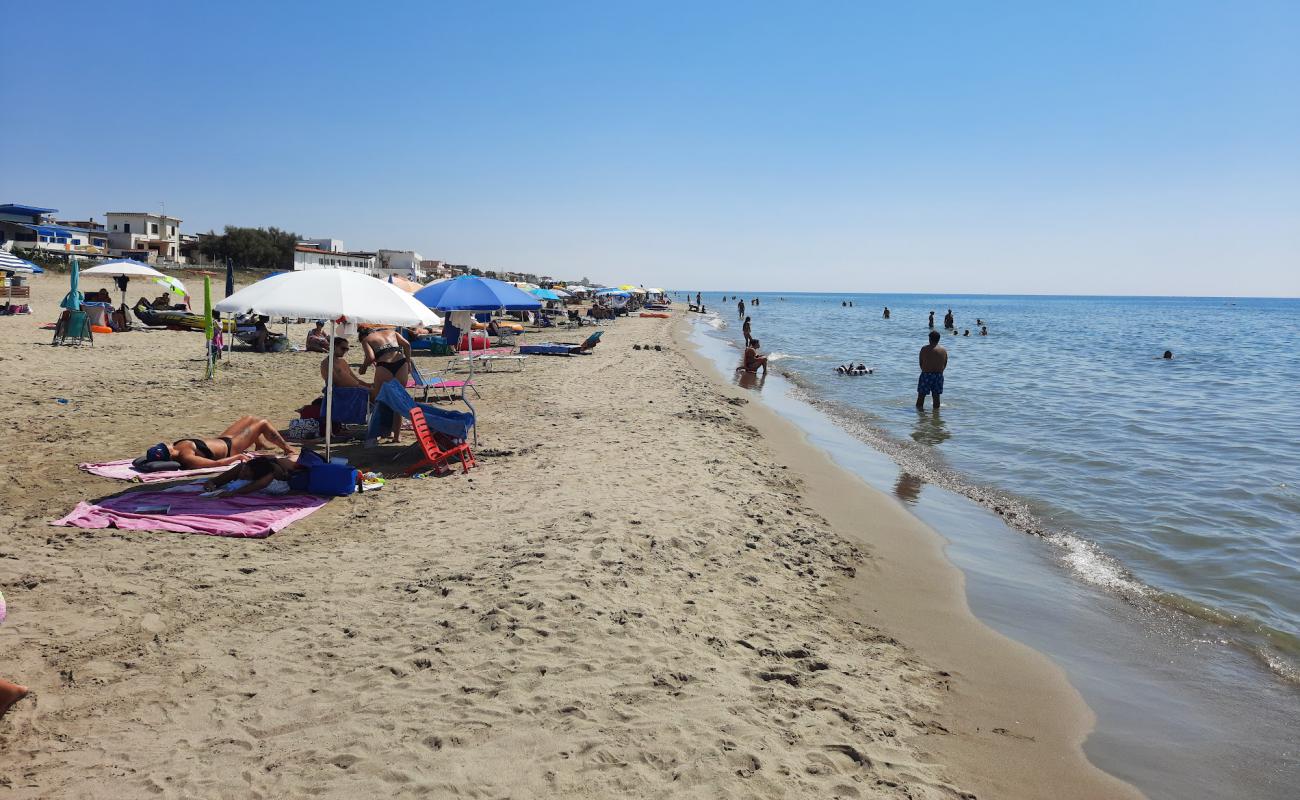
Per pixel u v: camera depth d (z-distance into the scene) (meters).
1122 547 8.10
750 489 9.18
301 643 4.57
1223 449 13.23
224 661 4.30
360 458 9.44
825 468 11.30
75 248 63.66
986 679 5.07
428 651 4.53
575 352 25.73
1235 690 5.11
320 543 6.39
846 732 4.07
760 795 3.38
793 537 7.62
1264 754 4.34
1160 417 16.72
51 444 9.20
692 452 10.81
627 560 6.20
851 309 113.31
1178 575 7.30
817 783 3.54
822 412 17.17
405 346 12.41
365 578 5.65
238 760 3.40
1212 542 8.25
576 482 8.66
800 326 58.97
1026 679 5.11
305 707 3.87
